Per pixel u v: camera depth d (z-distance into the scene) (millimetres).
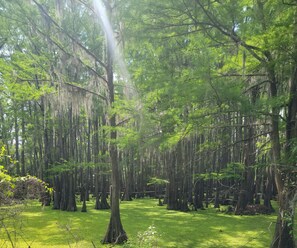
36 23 11188
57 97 13461
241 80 8555
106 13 10117
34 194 6488
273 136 8805
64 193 20016
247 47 7625
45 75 12312
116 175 11312
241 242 11156
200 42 7465
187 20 7562
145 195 33500
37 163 27656
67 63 12266
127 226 14062
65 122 20797
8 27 12719
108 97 11836
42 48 15352
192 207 20938
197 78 7309
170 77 7672
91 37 14094
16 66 13109
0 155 6293
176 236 12094
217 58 8562
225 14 7129
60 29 10781
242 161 18484
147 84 8156
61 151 21156
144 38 7488
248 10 7250
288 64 7715
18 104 22031
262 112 7680
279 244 8367
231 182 23344
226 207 21594
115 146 11328
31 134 24609
